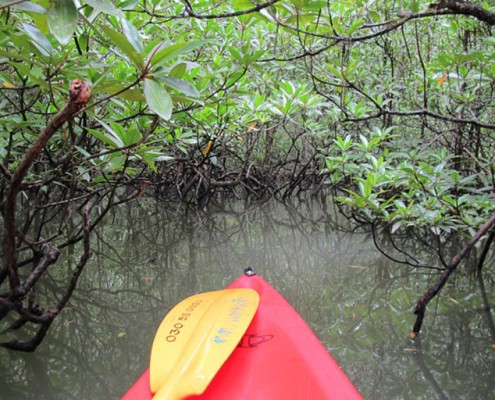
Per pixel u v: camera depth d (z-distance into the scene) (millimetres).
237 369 1742
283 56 5266
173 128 3580
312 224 5848
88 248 2264
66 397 1953
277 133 8188
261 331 2061
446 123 4410
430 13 1929
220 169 7992
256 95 4445
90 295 3189
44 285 3342
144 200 7473
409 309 2949
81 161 2113
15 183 1402
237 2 2029
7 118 2697
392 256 4176
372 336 2555
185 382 1569
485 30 3738
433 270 3725
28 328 2594
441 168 3145
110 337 2541
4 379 2086
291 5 2053
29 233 4816
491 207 2832
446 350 2383
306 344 1970
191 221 6016
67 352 2355
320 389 1652
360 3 2855
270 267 3959
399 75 4887
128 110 2938
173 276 3654
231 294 2367
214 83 3594
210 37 4426
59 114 1042
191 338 1896
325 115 6152
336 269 3865
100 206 6875
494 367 2203
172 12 4164
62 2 1040
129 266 3898
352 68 3996
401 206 2926
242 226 5758
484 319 2768
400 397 1950
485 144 4551
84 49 2379
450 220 3121
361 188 3076
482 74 3059
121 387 2037
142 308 2967
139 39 1260
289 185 7879
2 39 2018
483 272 3623
